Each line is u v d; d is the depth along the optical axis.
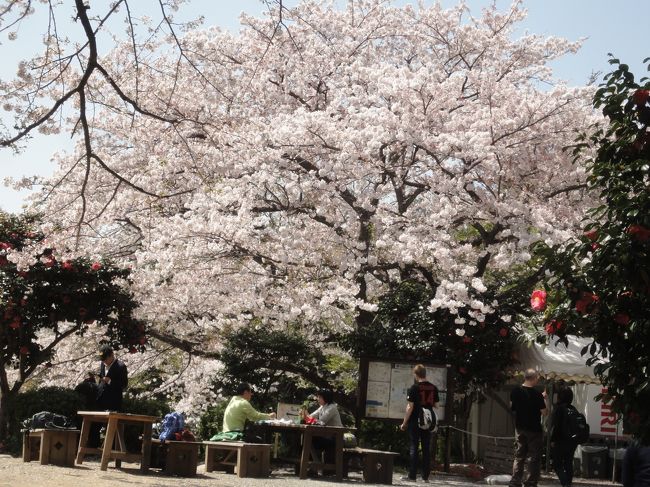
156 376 22.86
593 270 5.62
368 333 16.53
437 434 17.48
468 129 16.98
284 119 16.98
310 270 17.08
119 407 13.49
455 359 16.17
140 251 17.02
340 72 19.23
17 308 14.33
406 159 17.56
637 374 5.55
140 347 15.57
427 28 19.94
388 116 16.02
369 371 15.46
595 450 17.97
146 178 17.23
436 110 16.64
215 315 17.81
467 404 19.64
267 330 17.52
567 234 15.23
